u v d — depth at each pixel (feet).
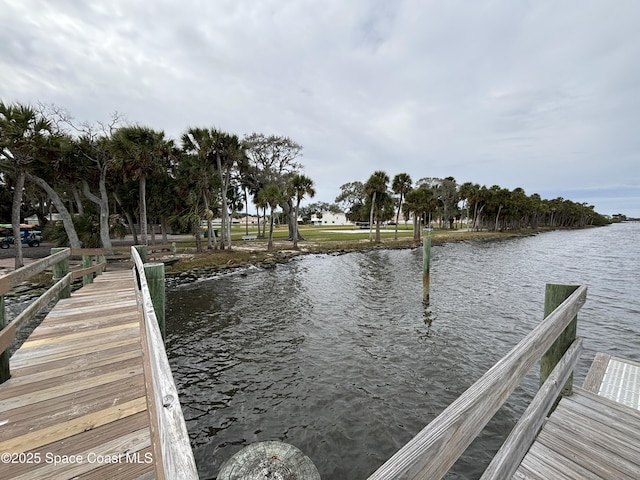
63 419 7.41
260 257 65.10
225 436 13.52
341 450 12.72
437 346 22.79
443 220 230.89
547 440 7.19
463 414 3.16
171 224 80.18
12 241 73.61
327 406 15.58
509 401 15.66
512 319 28.94
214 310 32.17
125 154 52.19
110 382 9.16
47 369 9.91
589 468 6.29
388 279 48.52
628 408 8.39
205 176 64.18
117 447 6.52
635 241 127.44
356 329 26.48
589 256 77.92
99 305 17.28
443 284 44.93
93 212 75.05
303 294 38.99
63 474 5.76
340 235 138.92
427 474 2.59
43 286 36.09
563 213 278.87
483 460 12.07
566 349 8.69
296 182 83.35
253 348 22.62
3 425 7.13
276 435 13.57
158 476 3.32
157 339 4.46
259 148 101.86
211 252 67.62
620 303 34.22
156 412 3.48
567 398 8.93
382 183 97.60
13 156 42.93
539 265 63.26
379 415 14.87
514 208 183.01
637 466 6.33
